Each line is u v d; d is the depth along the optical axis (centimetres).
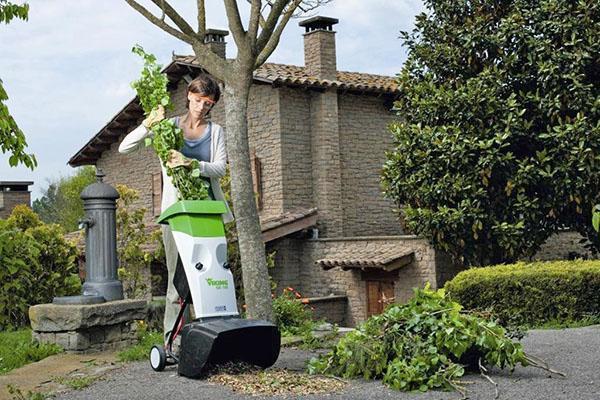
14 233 615
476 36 1127
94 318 628
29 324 866
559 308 838
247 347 467
